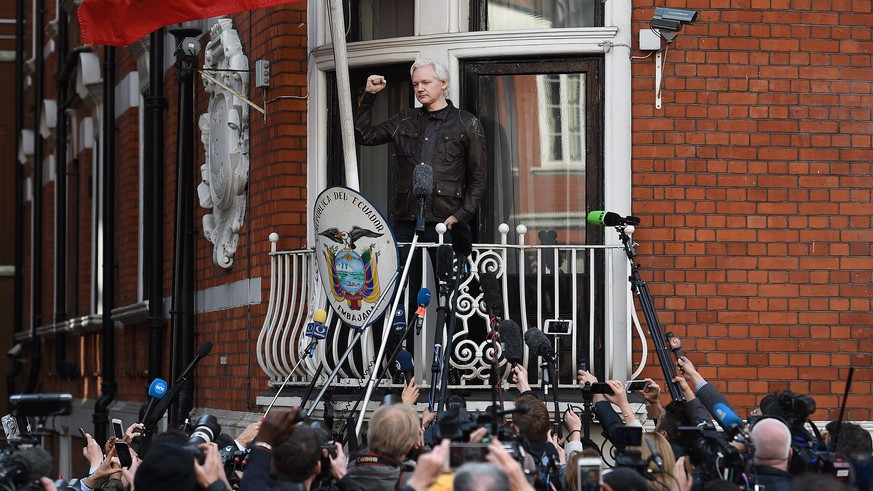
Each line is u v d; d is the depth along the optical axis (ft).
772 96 39.75
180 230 51.37
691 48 39.78
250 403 45.32
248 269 45.98
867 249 39.60
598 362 39.78
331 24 39.50
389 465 26.27
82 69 71.61
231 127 46.60
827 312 39.40
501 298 38.99
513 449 24.66
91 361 72.84
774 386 39.14
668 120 39.68
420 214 34.68
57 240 82.07
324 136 43.52
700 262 39.37
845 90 39.88
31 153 97.25
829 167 39.68
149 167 57.62
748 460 25.71
